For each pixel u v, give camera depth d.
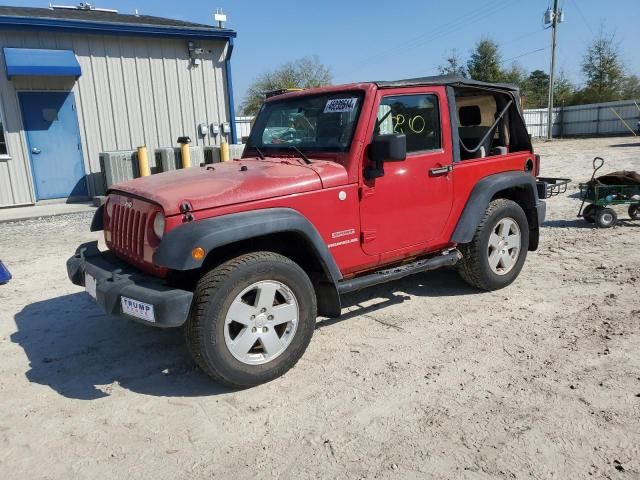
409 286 5.63
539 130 39.34
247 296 3.60
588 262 6.20
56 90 12.23
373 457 2.84
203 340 3.35
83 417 3.34
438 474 2.68
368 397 3.45
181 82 13.82
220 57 14.29
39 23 11.48
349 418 3.22
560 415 3.13
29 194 12.19
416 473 2.70
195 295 3.39
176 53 13.65
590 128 37.91
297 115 4.59
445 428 3.07
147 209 3.56
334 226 3.99
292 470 2.77
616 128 36.34
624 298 4.97
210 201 3.43
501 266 5.34
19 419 3.34
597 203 7.91
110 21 12.88
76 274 4.09
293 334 3.73
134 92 13.19
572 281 5.55
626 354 3.85
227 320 3.42
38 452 3.00
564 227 8.17
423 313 4.86
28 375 3.94
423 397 3.42
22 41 11.62
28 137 12.08
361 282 4.19
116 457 2.93
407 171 4.39
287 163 4.20
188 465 2.85
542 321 4.55
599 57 48.38
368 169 4.11
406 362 3.91
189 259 3.22
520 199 5.60
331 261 3.88
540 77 57.53
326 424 3.17
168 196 3.46
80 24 11.97
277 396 3.52
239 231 3.37
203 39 13.88
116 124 13.05
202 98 14.20
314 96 4.55
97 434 3.16
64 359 4.20
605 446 2.84
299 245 3.93
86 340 4.55
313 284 4.10
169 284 3.49
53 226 9.96
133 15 16.19
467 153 5.14
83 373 3.95
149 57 13.27
